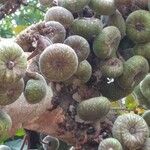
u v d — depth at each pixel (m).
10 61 0.36
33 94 0.41
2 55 0.35
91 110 0.48
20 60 0.36
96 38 0.50
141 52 0.53
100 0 0.50
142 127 0.49
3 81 0.36
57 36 0.47
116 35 0.50
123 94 0.53
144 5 0.54
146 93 0.57
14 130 0.44
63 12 0.49
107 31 0.50
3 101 0.37
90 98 0.50
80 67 0.48
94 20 0.50
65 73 0.42
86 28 0.49
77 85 0.50
